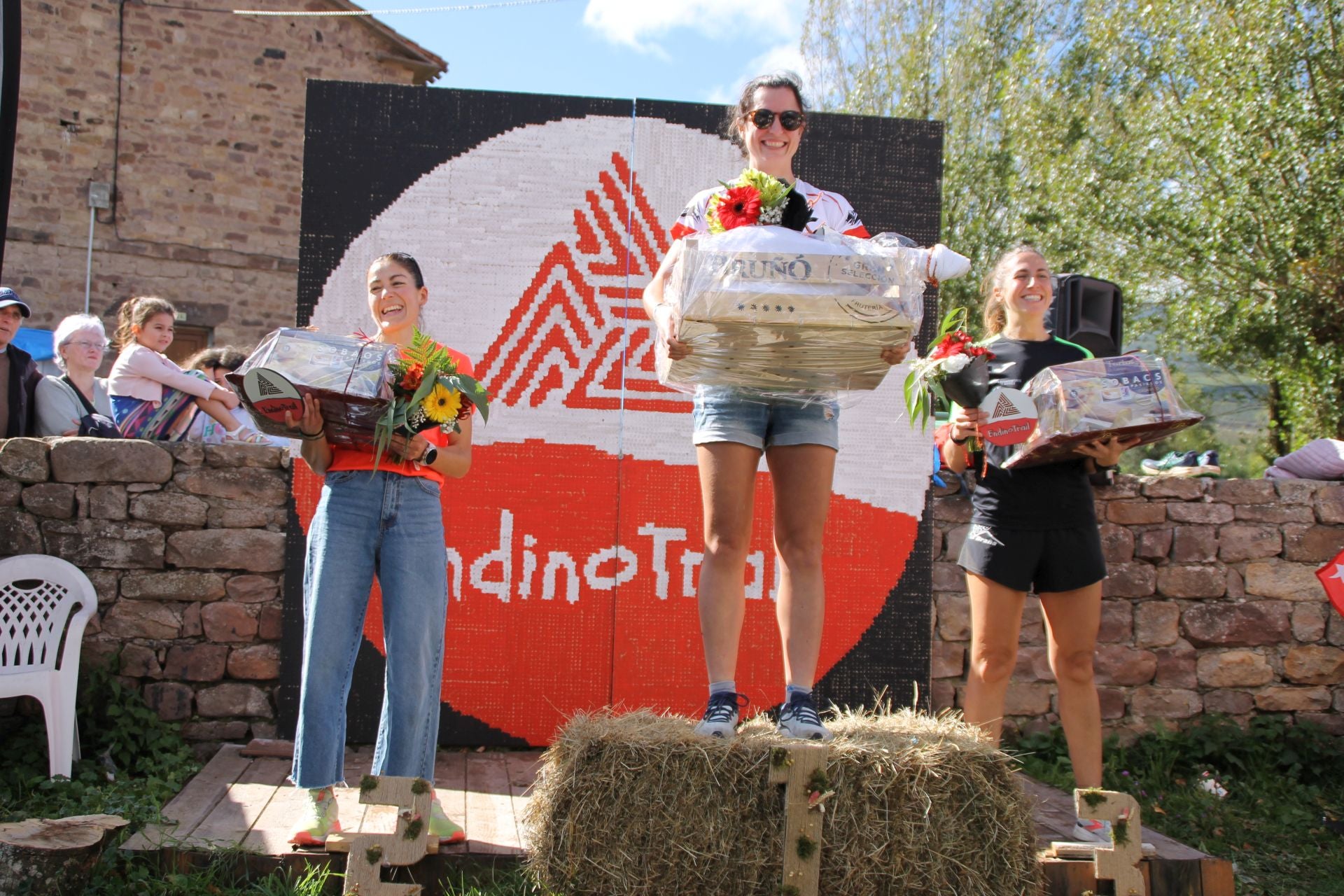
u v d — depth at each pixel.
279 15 12.92
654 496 4.57
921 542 4.71
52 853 2.85
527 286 4.56
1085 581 3.54
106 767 4.14
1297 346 11.00
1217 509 5.38
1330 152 10.36
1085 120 13.56
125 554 4.47
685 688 4.55
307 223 4.47
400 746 3.04
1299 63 10.63
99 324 5.13
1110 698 5.25
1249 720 5.33
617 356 4.58
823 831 2.75
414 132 4.54
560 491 4.53
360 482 3.06
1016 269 3.78
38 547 4.40
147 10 12.68
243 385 2.83
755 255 2.61
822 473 3.05
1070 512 3.54
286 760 4.19
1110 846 3.17
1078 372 3.40
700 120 4.67
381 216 4.50
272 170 13.24
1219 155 11.04
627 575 4.54
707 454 3.04
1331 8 10.38
